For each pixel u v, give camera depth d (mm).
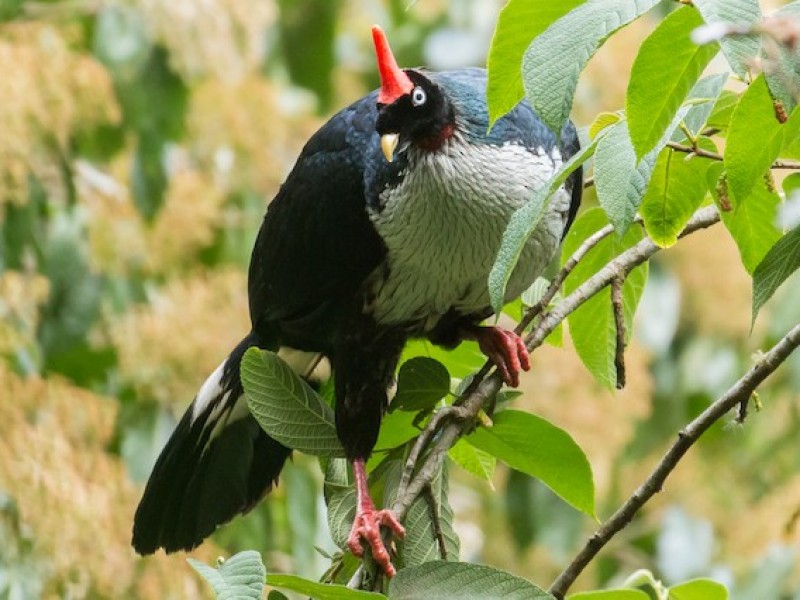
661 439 15414
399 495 7000
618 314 7555
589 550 7258
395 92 8367
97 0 13750
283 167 14633
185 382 12766
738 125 5715
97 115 12555
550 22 5914
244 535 12047
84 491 10867
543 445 7750
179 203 13500
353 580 7375
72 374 12773
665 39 5500
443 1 16688
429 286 8844
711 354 15367
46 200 12414
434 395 7734
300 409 7352
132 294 13273
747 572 12914
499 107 6090
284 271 9242
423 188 8445
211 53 13445
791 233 6375
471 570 6238
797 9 5230
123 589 10992
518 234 5766
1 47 11898
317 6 15781
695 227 7816
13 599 10469
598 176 5750
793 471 14820
